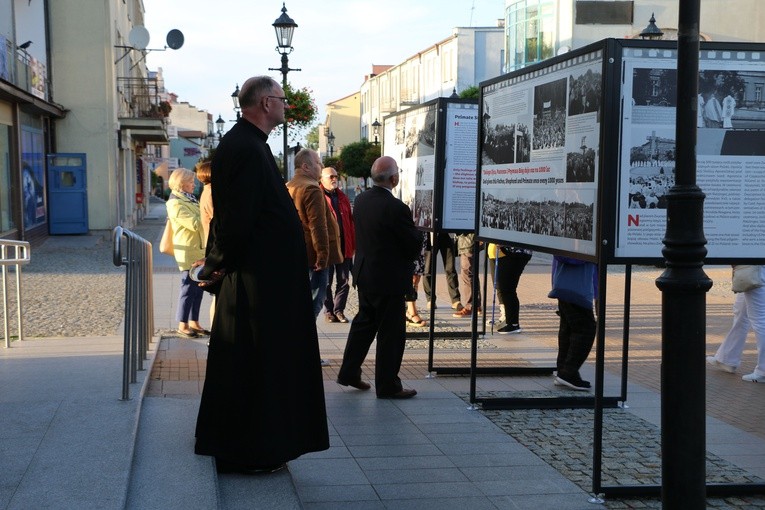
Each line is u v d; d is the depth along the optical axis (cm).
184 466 442
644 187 483
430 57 6481
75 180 2617
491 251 1159
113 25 2872
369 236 709
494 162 662
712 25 3650
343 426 630
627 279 702
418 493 490
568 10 3934
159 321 1105
